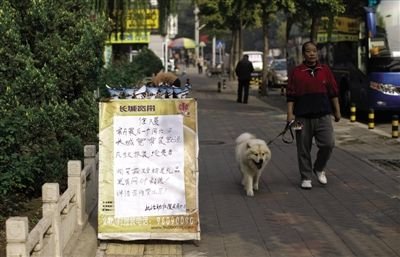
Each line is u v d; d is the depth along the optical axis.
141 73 25.14
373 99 17.30
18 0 9.71
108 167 7.25
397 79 17.16
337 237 7.57
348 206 8.74
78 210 7.43
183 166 7.29
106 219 7.22
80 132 9.92
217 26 41.22
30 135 8.38
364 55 17.75
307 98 9.33
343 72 19.95
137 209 7.24
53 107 9.18
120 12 20.55
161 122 7.29
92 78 10.48
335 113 9.56
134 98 7.36
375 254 7.06
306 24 26.14
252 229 7.87
